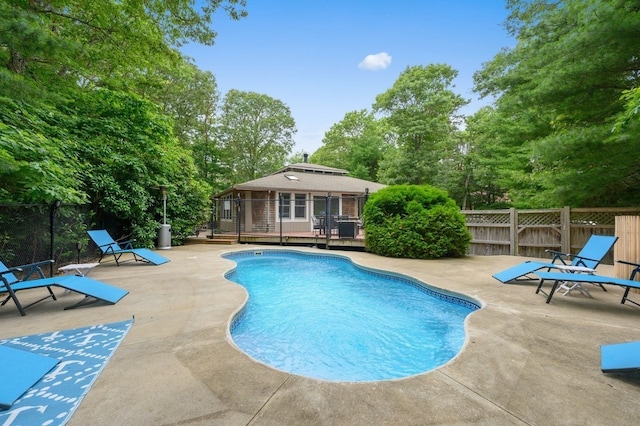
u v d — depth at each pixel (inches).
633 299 182.1
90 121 344.2
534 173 432.8
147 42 347.9
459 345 149.0
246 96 1111.6
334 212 696.4
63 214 288.5
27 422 73.1
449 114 988.6
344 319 185.5
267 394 86.2
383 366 129.8
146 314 155.6
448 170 904.9
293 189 610.5
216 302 177.3
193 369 99.9
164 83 535.5
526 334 129.4
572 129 307.7
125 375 95.7
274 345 150.0
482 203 922.7
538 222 369.1
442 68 940.6
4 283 149.6
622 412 77.2
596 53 258.4
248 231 621.3
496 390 87.9
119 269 282.4
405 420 74.8
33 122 252.2
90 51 310.8
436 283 228.5
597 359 106.7
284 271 332.8
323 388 89.7
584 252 221.5
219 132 1070.4
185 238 516.7
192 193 528.1
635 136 245.3
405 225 367.6
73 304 173.2
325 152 1491.1
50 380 92.3
